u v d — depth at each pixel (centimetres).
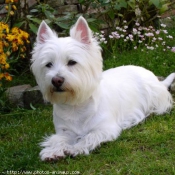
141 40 245
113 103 169
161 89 186
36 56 160
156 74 213
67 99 157
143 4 253
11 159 160
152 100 184
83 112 162
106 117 164
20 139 175
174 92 199
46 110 197
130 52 236
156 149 157
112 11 238
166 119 178
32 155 159
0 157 162
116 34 232
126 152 156
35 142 170
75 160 154
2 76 192
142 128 171
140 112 180
